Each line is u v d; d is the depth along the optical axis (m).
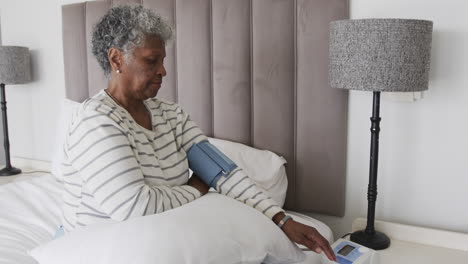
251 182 1.22
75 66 2.33
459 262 1.42
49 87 2.57
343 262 1.24
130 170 0.99
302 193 1.81
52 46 2.51
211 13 1.89
